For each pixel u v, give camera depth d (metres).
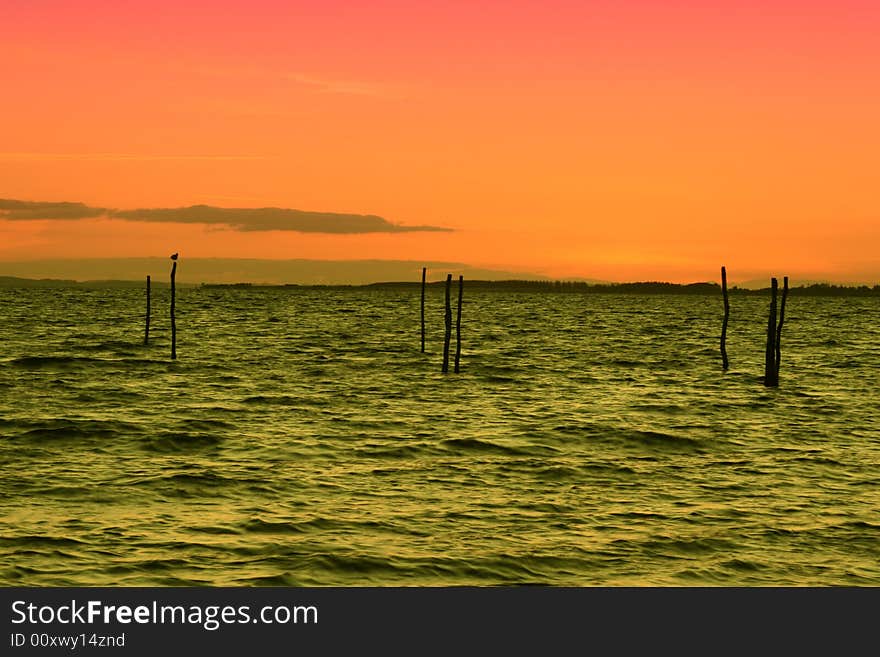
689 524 23.33
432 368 65.44
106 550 20.62
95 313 154.38
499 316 172.62
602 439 35.66
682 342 99.69
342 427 38.12
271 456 31.47
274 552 20.70
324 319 145.88
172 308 68.25
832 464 31.30
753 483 28.22
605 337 107.56
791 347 94.12
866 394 52.88
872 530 22.92
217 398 47.25
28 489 25.91
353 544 21.28
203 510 24.06
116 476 27.73
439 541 21.66
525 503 25.31
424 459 31.27
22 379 54.59
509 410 44.28
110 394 48.22
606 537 22.16
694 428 39.03
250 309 190.12
